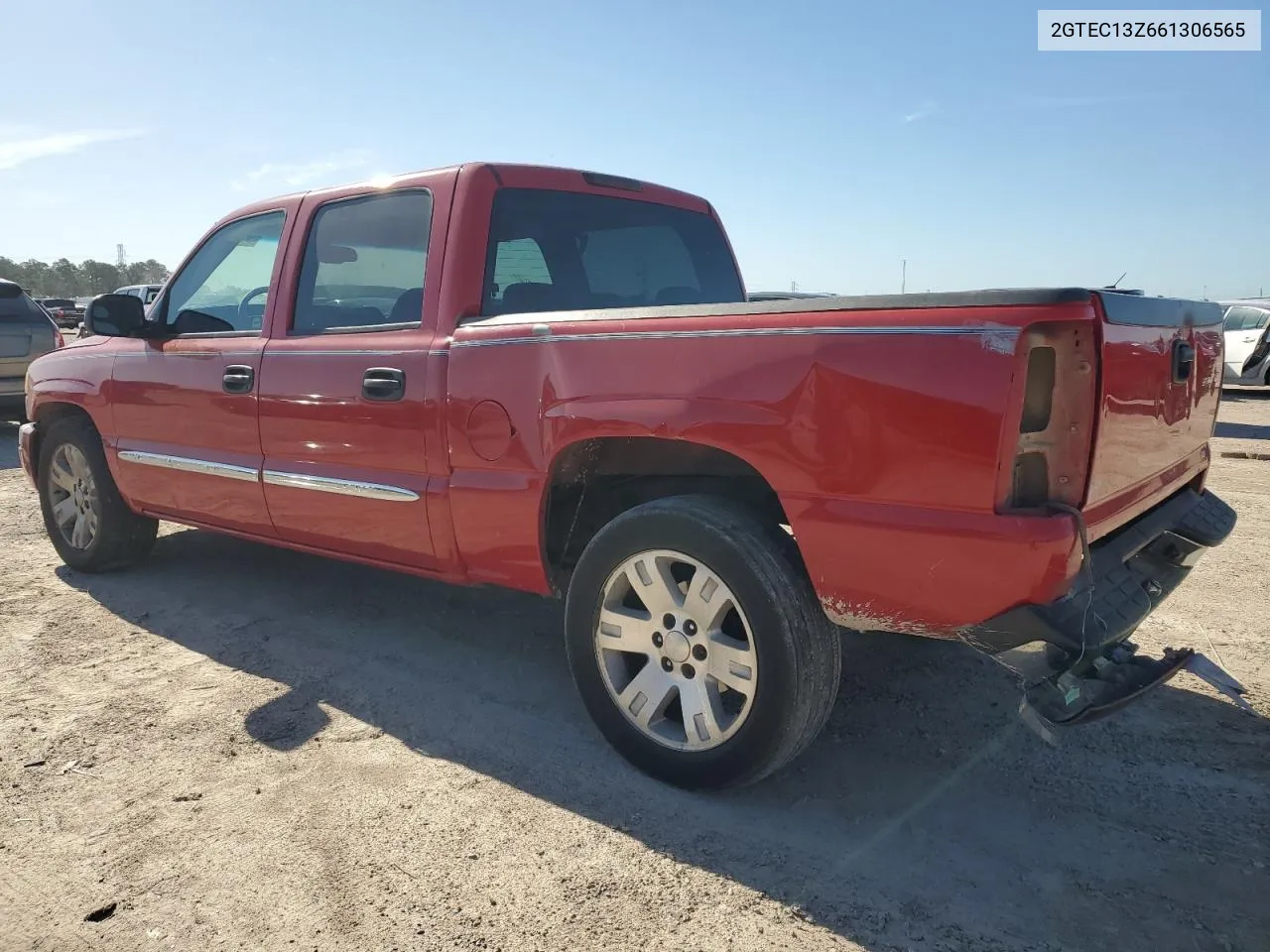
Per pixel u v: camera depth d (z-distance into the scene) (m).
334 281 3.89
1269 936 2.28
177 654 4.08
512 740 3.29
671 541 2.81
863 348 2.42
